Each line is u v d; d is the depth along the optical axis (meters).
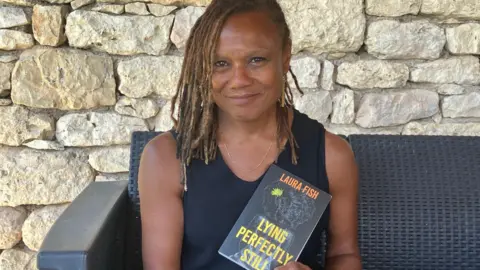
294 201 1.25
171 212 1.26
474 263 1.58
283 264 1.21
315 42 2.15
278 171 1.27
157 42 2.14
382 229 1.58
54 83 2.10
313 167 1.29
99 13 2.09
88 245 1.08
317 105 2.21
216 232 1.25
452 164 1.62
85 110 2.16
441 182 1.60
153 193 1.27
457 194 1.59
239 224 1.23
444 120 2.26
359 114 2.24
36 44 2.09
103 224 1.20
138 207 1.54
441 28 2.20
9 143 2.13
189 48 1.24
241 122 1.28
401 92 2.24
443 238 1.58
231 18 1.17
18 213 2.18
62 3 2.07
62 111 2.15
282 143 1.29
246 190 1.26
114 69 2.14
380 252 1.58
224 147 1.29
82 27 2.08
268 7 1.21
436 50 2.21
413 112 2.25
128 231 1.54
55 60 2.08
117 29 2.10
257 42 1.16
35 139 2.14
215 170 1.26
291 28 2.13
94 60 2.11
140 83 2.15
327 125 2.25
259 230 1.23
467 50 2.21
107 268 1.24
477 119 2.26
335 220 1.34
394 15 2.17
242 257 1.21
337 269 1.31
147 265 1.26
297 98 2.21
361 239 1.58
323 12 2.13
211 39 1.16
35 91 2.10
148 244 1.27
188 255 1.28
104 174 2.22
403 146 1.63
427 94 2.24
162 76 2.16
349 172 1.32
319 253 1.49
